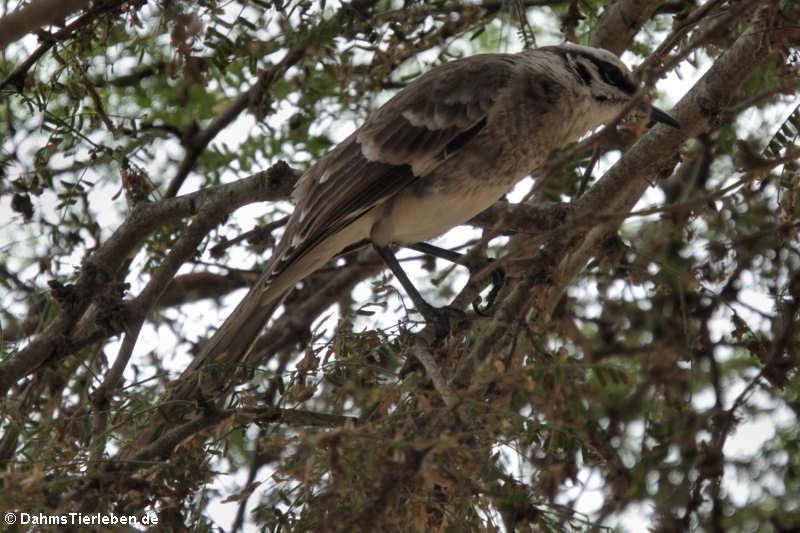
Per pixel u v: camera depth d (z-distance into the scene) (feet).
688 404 25.80
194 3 28.50
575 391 21.13
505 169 32.73
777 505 28.91
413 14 33.06
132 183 33.24
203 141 39.06
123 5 30.04
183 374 27.14
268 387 29.78
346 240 33.40
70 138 34.73
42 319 33.09
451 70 33.12
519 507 20.89
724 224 32.96
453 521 20.53
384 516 18.51
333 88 39.22
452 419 20.24
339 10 31.14
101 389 27.73
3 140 36.24
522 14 35.01
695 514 25.58
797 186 27.45
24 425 28.43
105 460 23.41
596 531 22.21
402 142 32.04
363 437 18.88
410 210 32.71
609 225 26.81
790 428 30.01
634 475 25.88
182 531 23.97
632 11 35.63
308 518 21.24
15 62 34.91
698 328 30.63
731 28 30.94
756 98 25.21
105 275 31.58
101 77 35.01
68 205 33.24
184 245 32.78
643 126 20.45
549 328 27.12
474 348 25.13
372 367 24.39
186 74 29.14
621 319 31.71
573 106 33.76
